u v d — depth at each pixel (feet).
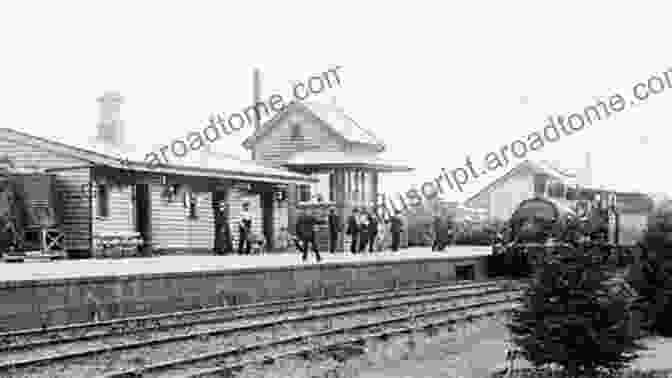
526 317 48.98
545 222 119.34
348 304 80.89
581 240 48.29
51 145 108.17
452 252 139.13
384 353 56.65
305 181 144.66
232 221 130.62
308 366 51.16
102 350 51.34
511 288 102.73
